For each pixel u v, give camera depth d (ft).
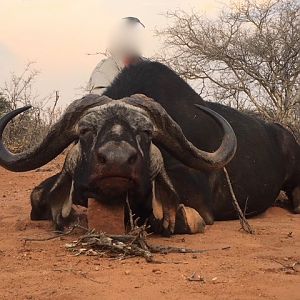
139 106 20.98
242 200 27.89
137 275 15.99
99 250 18.80
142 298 14.16
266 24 56.08
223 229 23.59
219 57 54.54
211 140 26.16
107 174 19.01
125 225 21.58
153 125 21.04
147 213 21.65
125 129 19.86
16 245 19.95
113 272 16.28
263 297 14.30
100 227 20.38
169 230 21.67
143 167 19.89
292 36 53.36
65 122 21.39
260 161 29.07
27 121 51.78
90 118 20.39
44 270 16.49
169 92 25.66
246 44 54.34
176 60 56.54
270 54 53.16
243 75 54.49
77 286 14.99
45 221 24.54
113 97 24.32
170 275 16.03
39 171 42.50
